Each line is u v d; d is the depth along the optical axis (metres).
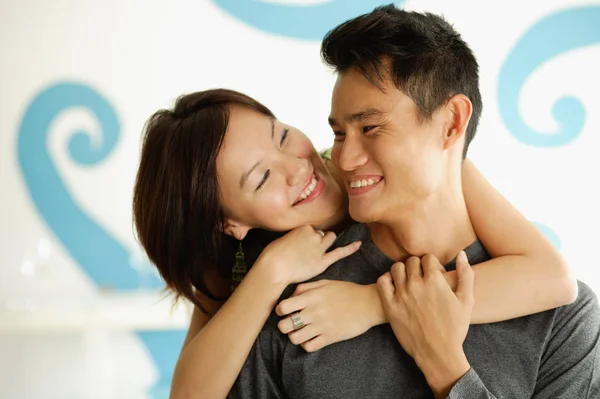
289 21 3.72
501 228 1.32
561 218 3.81
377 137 1.19
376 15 1.20
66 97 3.61
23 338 3.58
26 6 3.58
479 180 1.42
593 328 1.28
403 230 1.29
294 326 1.24
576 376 1.25
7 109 3.59
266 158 1.40
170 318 3.27
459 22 3.76
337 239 1.44
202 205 1.42
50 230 3.62
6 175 3.60
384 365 1.27
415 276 1.21
